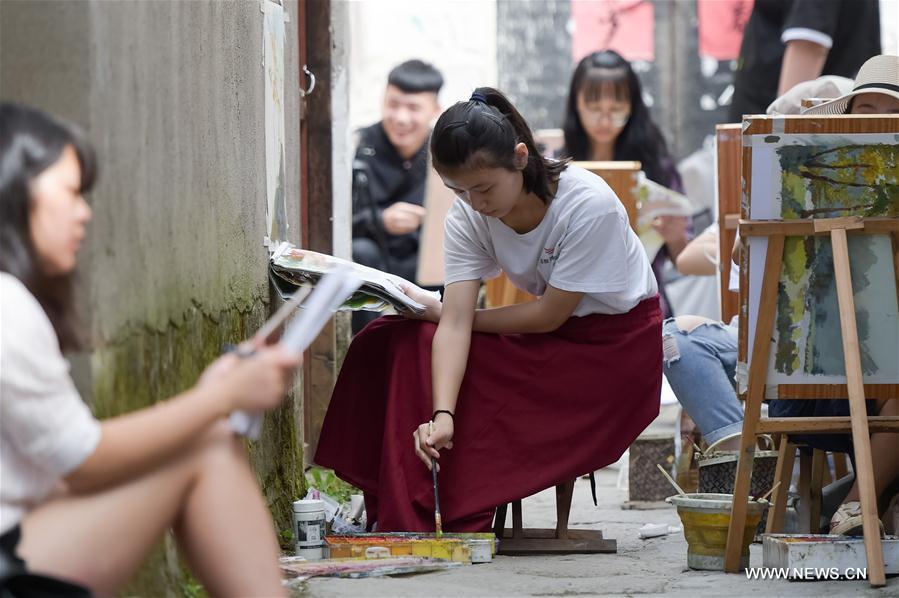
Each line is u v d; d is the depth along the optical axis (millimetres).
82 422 5426
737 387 9289
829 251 9070
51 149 5590
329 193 16828
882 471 10383
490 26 24453
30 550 5445
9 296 5316
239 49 10422
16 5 6715
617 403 10648
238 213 10203
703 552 9664
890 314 9117
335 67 16766
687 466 13953
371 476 11008
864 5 20078
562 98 24781
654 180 20609
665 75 24609
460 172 9898
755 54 21297
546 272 10641
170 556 7527
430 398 10547
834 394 9211
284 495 11523
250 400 5703
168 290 7969
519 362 10594
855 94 11609
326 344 16422
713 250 15930
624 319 10695
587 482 16844
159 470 5715
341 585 8812
